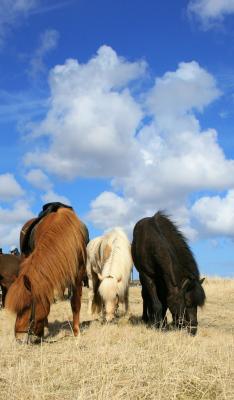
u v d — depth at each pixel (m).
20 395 3.93
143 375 4.25
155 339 5.75
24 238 6.67
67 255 5.94
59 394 3.97
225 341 6.12
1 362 4.79
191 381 4.23
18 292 5.69
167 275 6.95
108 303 7.96
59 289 5.85
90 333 6.46
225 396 3.96
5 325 7.54
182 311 6.83
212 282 17.84
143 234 7.45
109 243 8.62
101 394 3.85
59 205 6.66
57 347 5.48
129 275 8.53
